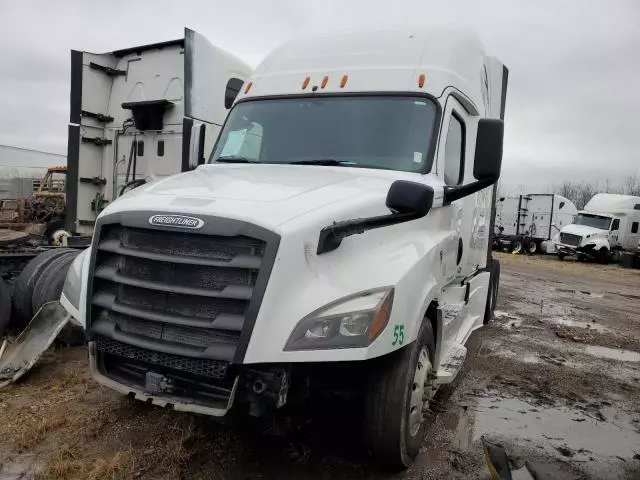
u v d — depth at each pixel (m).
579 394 5.74
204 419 4.22
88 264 3.73
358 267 3.30
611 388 6.00
